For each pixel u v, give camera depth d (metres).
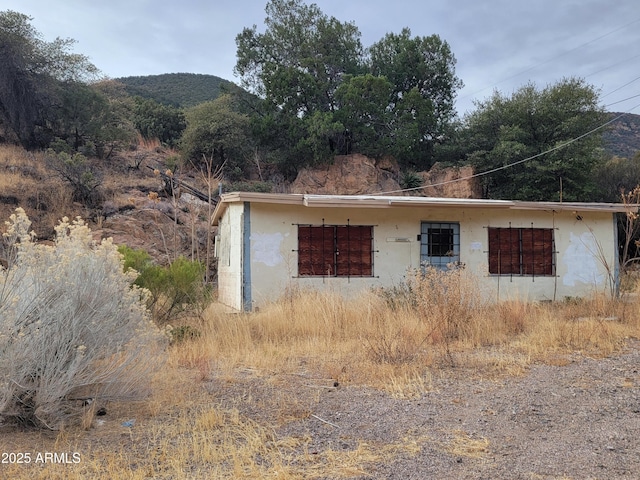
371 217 12.08
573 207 12.73
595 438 4.19
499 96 29.55
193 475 3.53
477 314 8.83
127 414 4.92
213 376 6.21
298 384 5.88
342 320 9.00
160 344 5.79
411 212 12.29
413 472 3.57
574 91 27.19
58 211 18.14
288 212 11.59
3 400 4.14
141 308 5.17
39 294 4.48
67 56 25.28
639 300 11.20
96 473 3.57
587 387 5.66
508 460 3.77
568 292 12.93
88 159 23.88
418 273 9.45
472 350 7.52
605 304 10.78
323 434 4.34
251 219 11.35
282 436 4.29
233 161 28.55
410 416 4.76
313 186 26.97
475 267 12.48
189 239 19.20
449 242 12.51
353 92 27.80
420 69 31.86
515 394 5.41
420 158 30.67
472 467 3.65
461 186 27.09
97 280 4.70
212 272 18.27
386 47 33.09
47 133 25.14
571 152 25.67
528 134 27.34
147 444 4.14
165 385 5.70
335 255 11.79
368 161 27.69
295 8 32.47
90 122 25.30
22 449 4.03
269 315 9.22
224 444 4.10
